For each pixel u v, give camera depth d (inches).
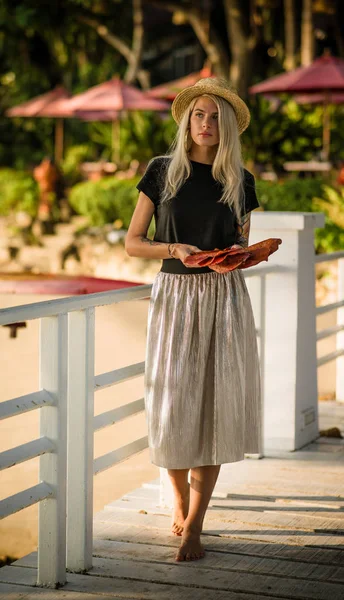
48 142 1168.8
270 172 772.0
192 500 182.4
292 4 890.1
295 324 255.1
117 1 971.3
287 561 181.0
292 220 252.8
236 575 174.2
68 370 172.4
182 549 181.0
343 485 225.8
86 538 175.3
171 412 176.4
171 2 896.9
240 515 205.3
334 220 600.4
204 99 175.9
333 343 401.7
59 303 160.4
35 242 802.2
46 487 165.6
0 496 278.2
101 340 289.6
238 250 165.5
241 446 178.9
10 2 917.8
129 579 172.7
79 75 1208.8
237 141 177.3
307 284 263.0
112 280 324.8
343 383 322.3
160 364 177.8
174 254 172.4
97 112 982.4
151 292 184.5
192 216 176.1
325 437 272.5
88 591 167.3
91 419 173.9
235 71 870.4
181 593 166.6
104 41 1131.3
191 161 178.7
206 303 176.4
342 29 1015.6
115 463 185.2
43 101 975.6
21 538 271.1
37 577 170.6
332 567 178.1
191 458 177.5
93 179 918.4
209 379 177.6
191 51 1296.8
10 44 1066.1
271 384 257.0
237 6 860.0
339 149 806.5
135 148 909.8
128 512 209.0
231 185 175.8
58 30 935.0
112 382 180.5
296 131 791.1
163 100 922.1
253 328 183.5
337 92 768.9
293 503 212.8
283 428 257.0
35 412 276.2
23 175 881.5
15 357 287.1
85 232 771.4
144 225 178.9
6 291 305.7
